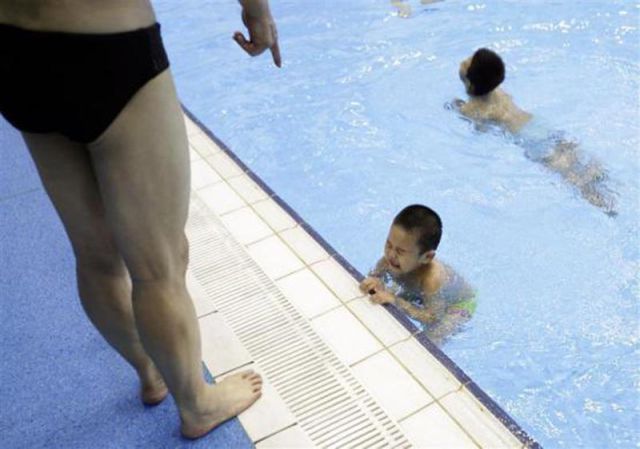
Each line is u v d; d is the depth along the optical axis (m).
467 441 1.67
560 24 4.99
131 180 1.18
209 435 1.73
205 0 6.48
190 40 5.60
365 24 5.38
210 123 4.29
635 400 2.22
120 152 1.14
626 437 2.09
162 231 1.26
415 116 4.05
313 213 3.39
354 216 3.34
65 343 2.09
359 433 1.71
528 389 2.28
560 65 4.40
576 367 2.36
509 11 5.31
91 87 1.06
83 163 1.25
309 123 4.15
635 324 2.53
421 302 2.57
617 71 4.27
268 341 2.04
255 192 2.95
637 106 3.88
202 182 3.07
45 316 2.21
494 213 3.20
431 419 1.74
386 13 5.52
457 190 3.39
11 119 1.16
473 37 4.93
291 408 1.79
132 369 1.99
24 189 3.02
